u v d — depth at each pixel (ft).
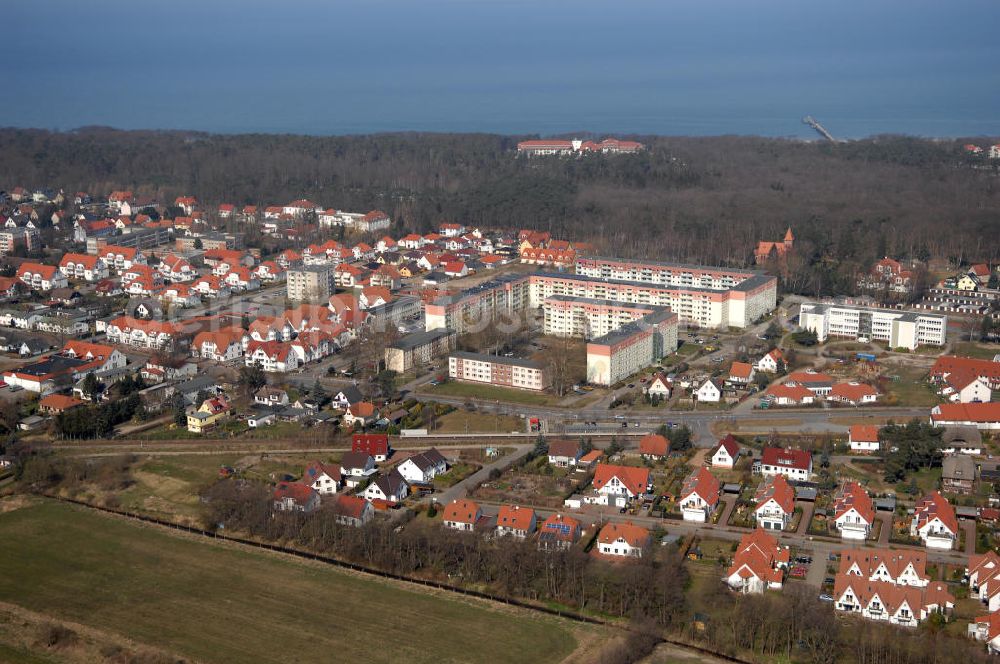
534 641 629.92
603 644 625.41
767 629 624.18
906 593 647.97
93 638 640.99
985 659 579.07
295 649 623.77
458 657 612.29
